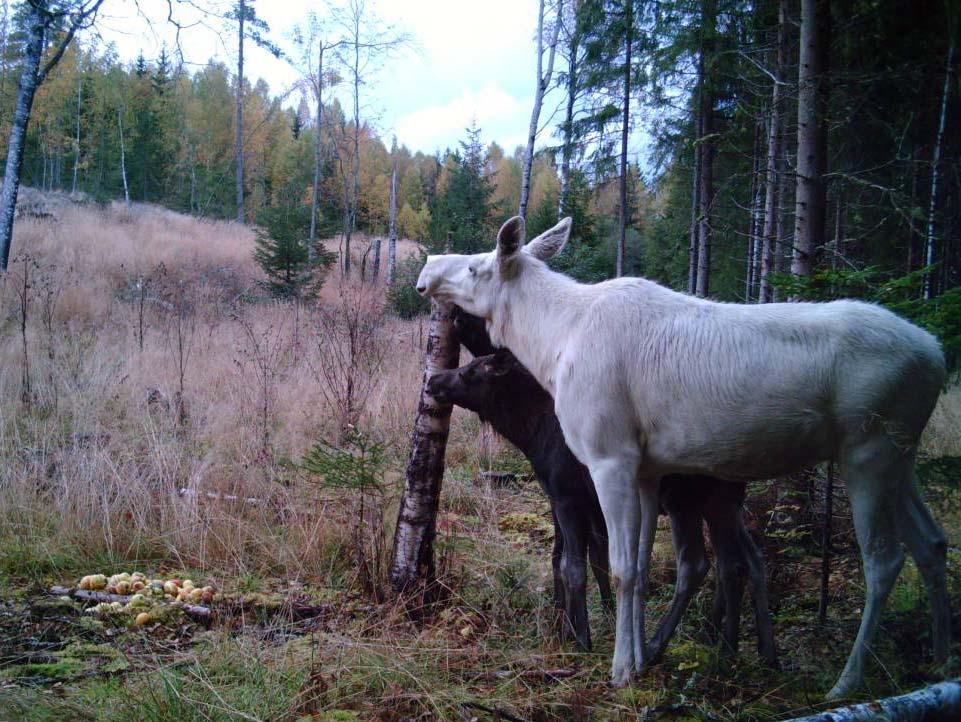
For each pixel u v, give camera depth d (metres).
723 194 14.17
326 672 3.57
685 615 4.65
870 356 3.33
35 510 5.41
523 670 3.80
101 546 5.16
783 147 11.01
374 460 5.06
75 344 9.90
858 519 3.43
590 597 4.88
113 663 3.66
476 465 7.78
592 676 3.81
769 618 3.94
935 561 3.51
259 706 3.23
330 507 5.84
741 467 3.63
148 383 8.98
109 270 17.25
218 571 5.05
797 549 4.86
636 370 3.67
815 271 4.75
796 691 3.53
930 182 10.41
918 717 2.69
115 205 29.05
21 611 4.24
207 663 3.60
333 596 4.74
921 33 8.19
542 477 4.46
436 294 4.48
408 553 4.74
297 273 17.98
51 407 7.89
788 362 3.40
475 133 24.86
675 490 4.12
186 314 13.28
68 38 13.63
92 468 5.78
